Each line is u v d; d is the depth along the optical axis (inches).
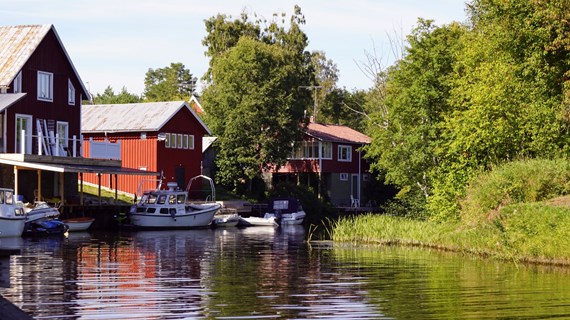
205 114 3019.2
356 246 1542.8
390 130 1961.1
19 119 2003.0
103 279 984.3
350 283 951.6
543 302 806.5
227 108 2886.3
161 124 2541.8
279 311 757.9
